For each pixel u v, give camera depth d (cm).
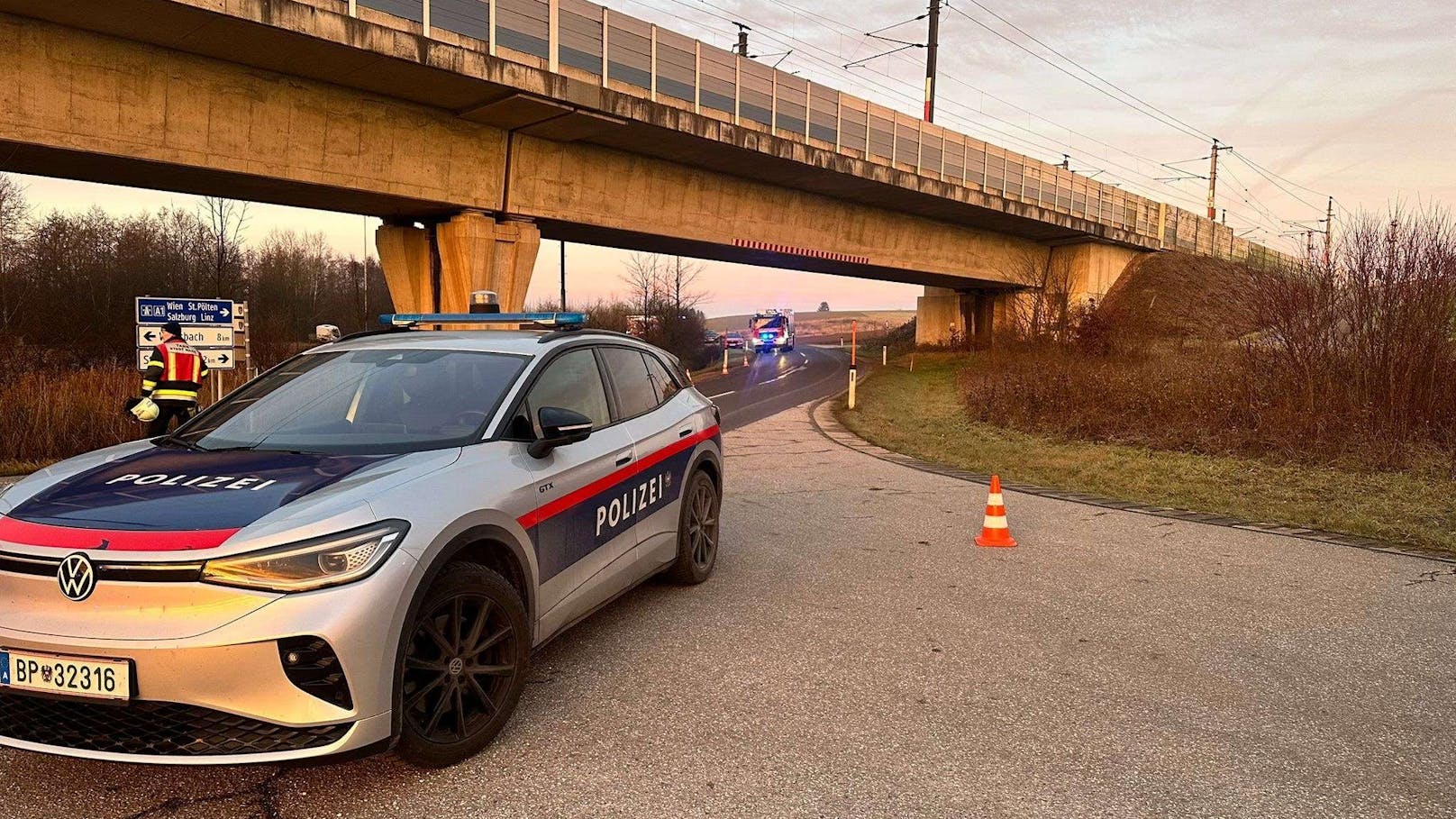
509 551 349
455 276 2462
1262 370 1356
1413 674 421
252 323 3928
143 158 1806
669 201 2936
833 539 718
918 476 1102
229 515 283
